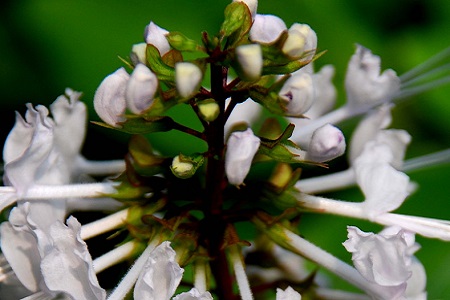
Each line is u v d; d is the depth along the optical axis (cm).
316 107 24
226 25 21
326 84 24
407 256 21
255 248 23
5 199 21
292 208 22
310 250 22
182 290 24
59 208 22
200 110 21
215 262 22
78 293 21
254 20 21
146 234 22
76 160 23
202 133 22
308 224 25
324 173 26
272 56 21
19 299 22
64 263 21
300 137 23
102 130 26
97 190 22
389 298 21
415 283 22
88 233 22
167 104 21
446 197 26
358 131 23
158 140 26
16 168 21
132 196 22
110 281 23
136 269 21
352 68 23
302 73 21
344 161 26
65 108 23
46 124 21
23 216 21
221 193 22
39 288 21
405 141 23
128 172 22
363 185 22
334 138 21
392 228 21
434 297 25
